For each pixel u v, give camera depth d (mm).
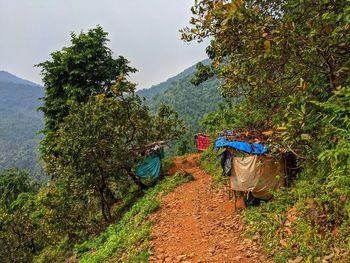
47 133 24078
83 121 16453
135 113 19578
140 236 10547
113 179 18266
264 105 10359
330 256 6062
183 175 17516
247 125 13312
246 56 8305
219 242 8938
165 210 12906
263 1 7688
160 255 8969
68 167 16031
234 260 7707
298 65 7539
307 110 7566
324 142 7941
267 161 10133
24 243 27453
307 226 7160
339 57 7133
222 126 19266
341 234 6340
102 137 16609
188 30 8523
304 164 9297
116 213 18516
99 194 18031
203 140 27578
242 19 7094
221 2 7379
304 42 6680
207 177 17172
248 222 9344
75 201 17625
